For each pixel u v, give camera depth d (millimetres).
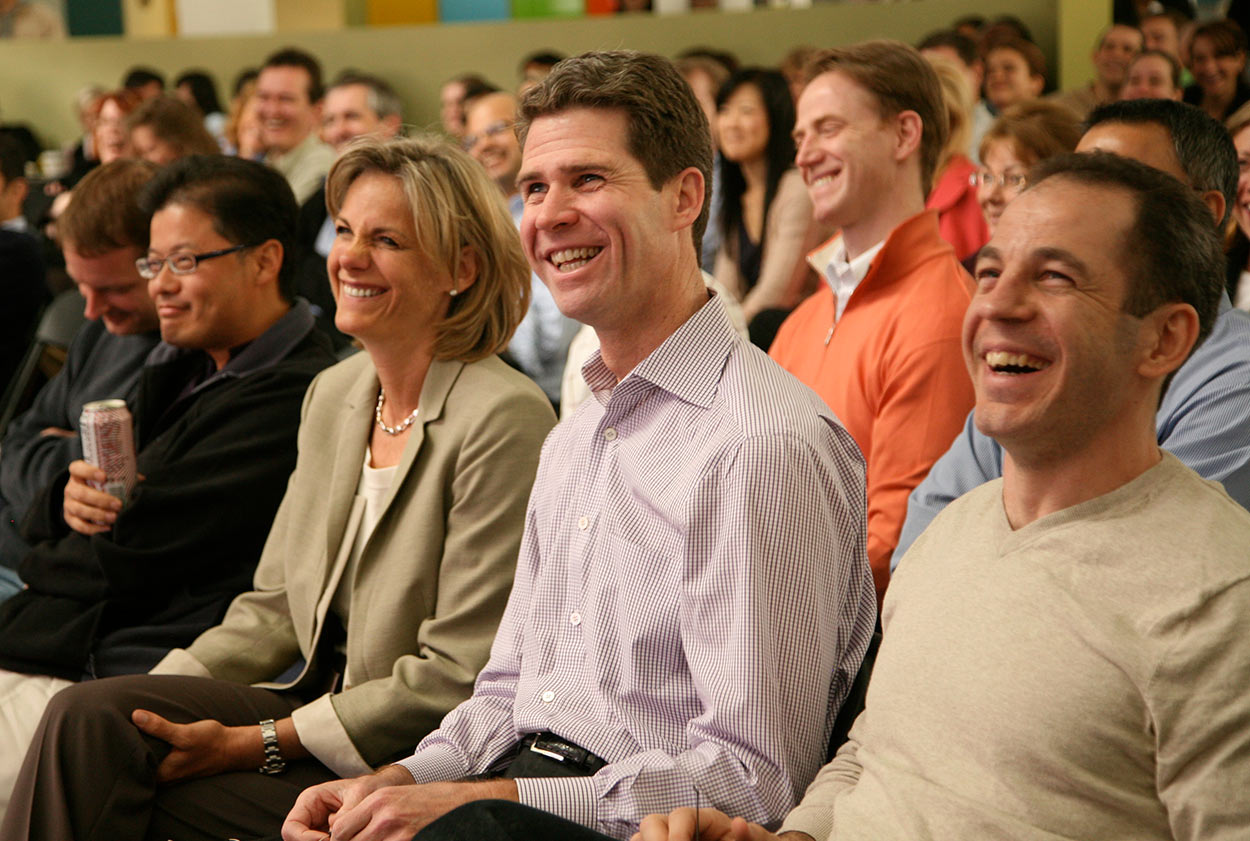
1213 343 1803
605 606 1437
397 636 1860
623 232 1426
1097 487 1175
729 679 1307
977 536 1266
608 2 6664
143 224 2770
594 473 1517
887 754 1249
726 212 4250
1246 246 2494
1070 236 1146
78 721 1732
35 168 6781
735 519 1325
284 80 5738
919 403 2123
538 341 3840
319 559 1991
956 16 6059
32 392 3400
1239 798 1022
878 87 2283
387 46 6766
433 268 1900
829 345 2311
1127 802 1088
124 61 7102
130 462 2229
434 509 1862
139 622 2199
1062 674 1117
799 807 1283
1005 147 2600
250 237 2400
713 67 5297
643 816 1279
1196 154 1778
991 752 1145
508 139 4801
